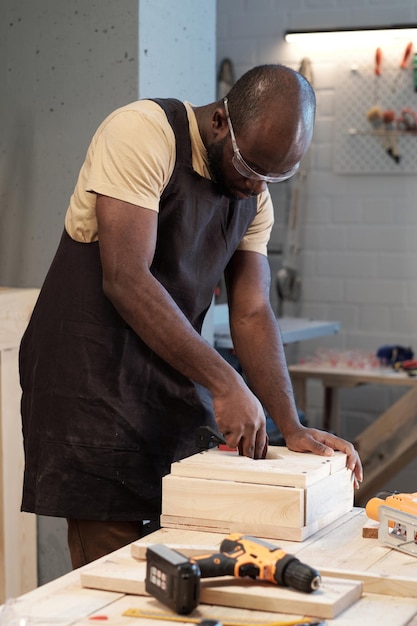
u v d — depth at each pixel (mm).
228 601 1325
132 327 1899
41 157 3127
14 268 3215
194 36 3203
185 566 1283
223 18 5262
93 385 2025
